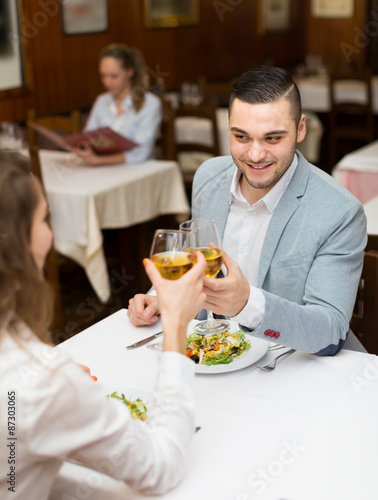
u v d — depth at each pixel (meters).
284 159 1.40
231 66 7.05
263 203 1.53
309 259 1.44
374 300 1.61
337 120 6.43
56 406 0.81
